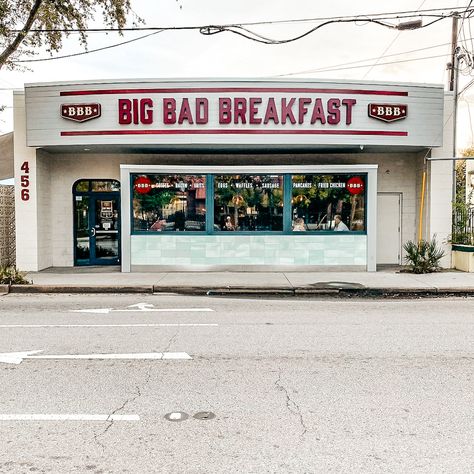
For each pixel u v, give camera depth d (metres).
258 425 4.31
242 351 6.68
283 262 14.59
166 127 13.75
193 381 5.46
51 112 14.05
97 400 4.91
